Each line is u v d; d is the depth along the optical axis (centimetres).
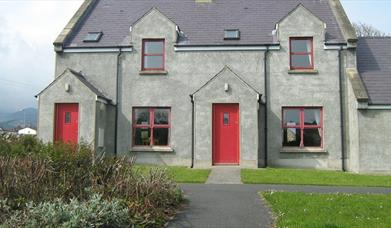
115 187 900
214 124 2031
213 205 1036
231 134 2027
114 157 1057
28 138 1320
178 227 853
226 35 2230
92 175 934
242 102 2000
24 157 991
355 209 973
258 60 2161
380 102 1931
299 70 2136
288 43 2162
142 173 1036
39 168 902
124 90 2200
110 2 2550
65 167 943
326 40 2166
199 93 2031
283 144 2123
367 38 2353
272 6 2430
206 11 2416
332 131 2095
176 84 2178
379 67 2150
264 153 2108
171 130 2155
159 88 2183
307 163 2088
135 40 2217
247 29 2275
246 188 1307
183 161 2125
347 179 1538
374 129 1925
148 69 2214
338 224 833
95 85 2212
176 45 2188
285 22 2173
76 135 2058
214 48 2173
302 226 817
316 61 2141
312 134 2125
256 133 1978
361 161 1914
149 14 2228
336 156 2078
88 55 2233
